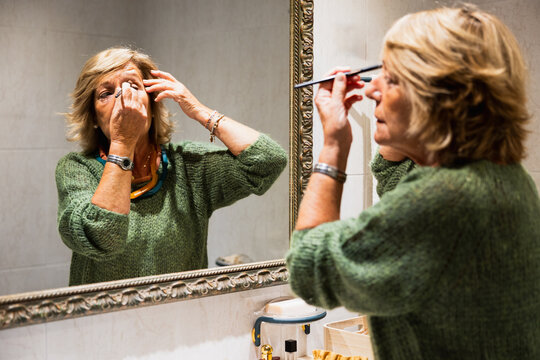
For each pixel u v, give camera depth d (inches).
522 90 31.8
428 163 33.7
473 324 30.7
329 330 61.8
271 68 57.7
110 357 49.6
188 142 52.9
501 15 77.5
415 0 72.9
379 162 53.5
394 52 31.9
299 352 63.2
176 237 52.2
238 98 55.8
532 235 31.6
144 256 50.5
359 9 66.2
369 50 67.6
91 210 47.4
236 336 57.2
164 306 52.5
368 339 58.1
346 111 37.1
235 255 56.2
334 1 63.7
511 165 32.4
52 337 46.7
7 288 44.4
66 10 46.1
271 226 58.4
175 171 52.1
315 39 62.0
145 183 50.3
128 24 49.1
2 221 44.1
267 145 56.1
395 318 32.6
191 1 52.7
